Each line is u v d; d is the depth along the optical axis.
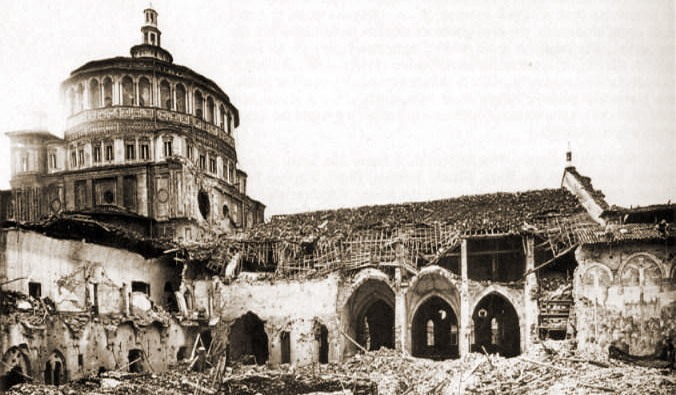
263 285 52.75
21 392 32.78
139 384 37.38
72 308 41.88
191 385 38.25
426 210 58.41
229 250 56.25
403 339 48.78
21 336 35.34
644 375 33.94
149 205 60.72
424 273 49.78
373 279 51.41
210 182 64.31
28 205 63.94
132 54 69.00
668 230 42.84
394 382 38.69
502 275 52.72
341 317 50.88
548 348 41.66
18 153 65.19
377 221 56.84
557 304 46.69
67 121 66.75
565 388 31.95
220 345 51.69
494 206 56.53
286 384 39.59
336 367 45.75
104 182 62.69
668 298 42.06
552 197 56.50
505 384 34.47
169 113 65.69
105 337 42.22
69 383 37.72
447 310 57.56
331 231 56.19
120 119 64.44
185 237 59.34
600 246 44.44
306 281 51.81
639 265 43.28
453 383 36.09
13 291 37.34
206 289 55.00
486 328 55.78
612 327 43.09
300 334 50.97
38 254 40.00
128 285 48.56
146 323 45.91
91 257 45.06
